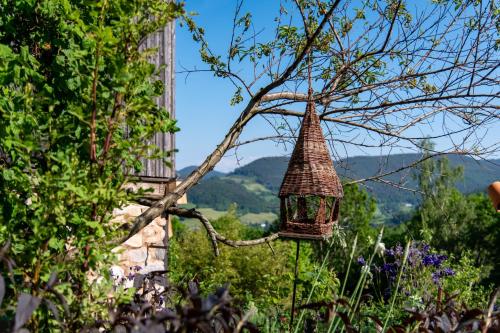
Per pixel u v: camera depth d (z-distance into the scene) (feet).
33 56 11.14
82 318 8.13
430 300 8.77
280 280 40.45
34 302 5.65
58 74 10.84
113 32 9.85
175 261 43.50
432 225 65.26
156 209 13.48
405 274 23.43
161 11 9.95
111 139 9.61
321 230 14.11
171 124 10.52
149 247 23.06
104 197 8.70
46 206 8.42
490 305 6.56
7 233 8.66
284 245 49.37
